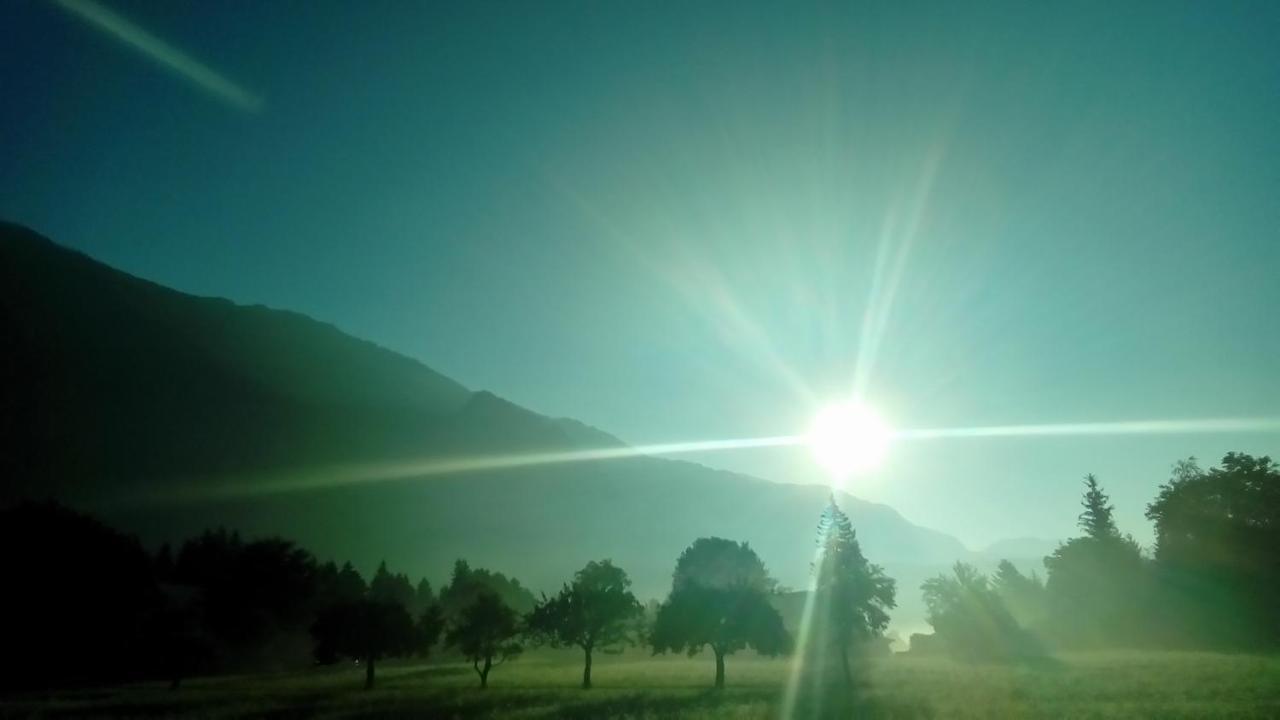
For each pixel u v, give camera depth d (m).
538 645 57.25
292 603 107.44
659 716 32.56
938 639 86.75
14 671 68.50
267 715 39.16
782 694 40.16
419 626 67.19
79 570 72.69
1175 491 78.44
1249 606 69.56
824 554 48.41
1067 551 84.69
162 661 66.69
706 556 57.38
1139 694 31.03
